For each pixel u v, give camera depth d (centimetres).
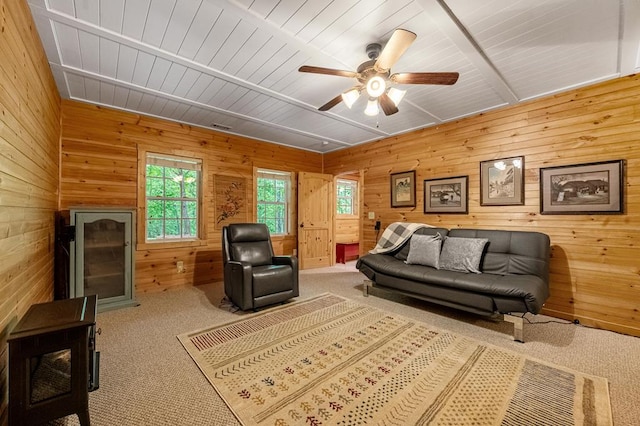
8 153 145
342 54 236
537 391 171
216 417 152
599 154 278
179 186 427
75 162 334
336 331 257
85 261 306
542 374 189
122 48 226
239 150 483
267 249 383
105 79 278
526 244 298
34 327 128
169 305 330
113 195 359
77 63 248
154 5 179
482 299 259
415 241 358
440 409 157
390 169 478
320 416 152
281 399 165
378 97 245
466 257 311
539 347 228
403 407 158
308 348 226
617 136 269
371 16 190
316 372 193
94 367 170
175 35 210
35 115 204
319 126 428
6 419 138
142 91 306
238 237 365
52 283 289
